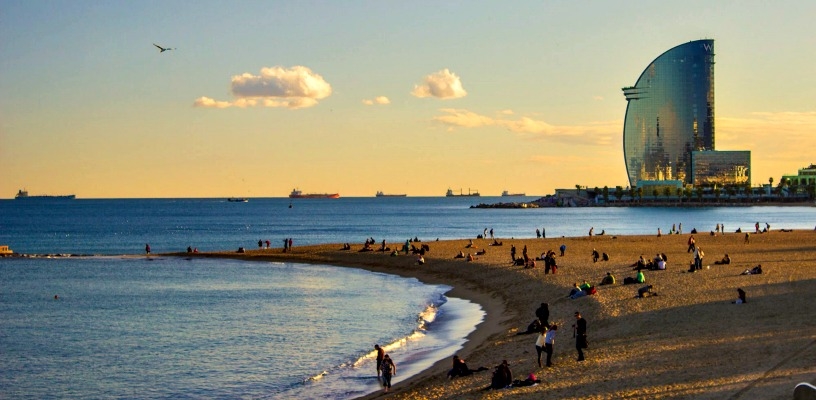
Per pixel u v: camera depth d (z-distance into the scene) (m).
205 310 66.12
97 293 79.00
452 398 33.09
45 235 198.50
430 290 76.12
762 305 48.19
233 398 38.06
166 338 53.62
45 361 47.03
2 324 60.34
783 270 69.81
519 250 107.38
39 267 108.88
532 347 42.53
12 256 126.31
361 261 105.44
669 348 38.16
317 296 73.75
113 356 48.09
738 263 78.69
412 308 64.50
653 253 99.62
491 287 72.69
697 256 71.25
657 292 56.66
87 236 194.12
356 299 71.00
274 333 54.47
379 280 86.56
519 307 59.38
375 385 38.88
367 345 49.38
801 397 22.00
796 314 44.22
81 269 105.50
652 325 44.59
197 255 123.19
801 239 122.12
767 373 31.44
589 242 121.94
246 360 46.06
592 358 37.78
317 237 186.38
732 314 45.69
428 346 47.59
